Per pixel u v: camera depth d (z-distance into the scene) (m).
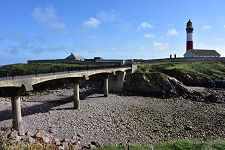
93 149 16.23
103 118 27.47
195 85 59.00
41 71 24.56
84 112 30.52
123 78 53.91
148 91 49.62
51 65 74.31
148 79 51.34
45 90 56.41
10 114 30.95
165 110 33.59
